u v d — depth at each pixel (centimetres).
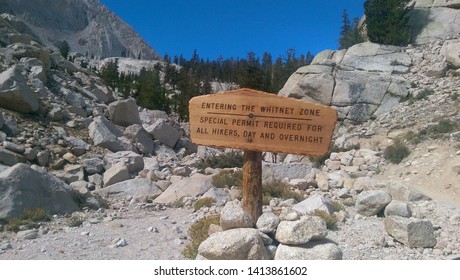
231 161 551
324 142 216
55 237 253
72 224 284
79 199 338
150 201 378
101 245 239
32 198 293
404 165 481
